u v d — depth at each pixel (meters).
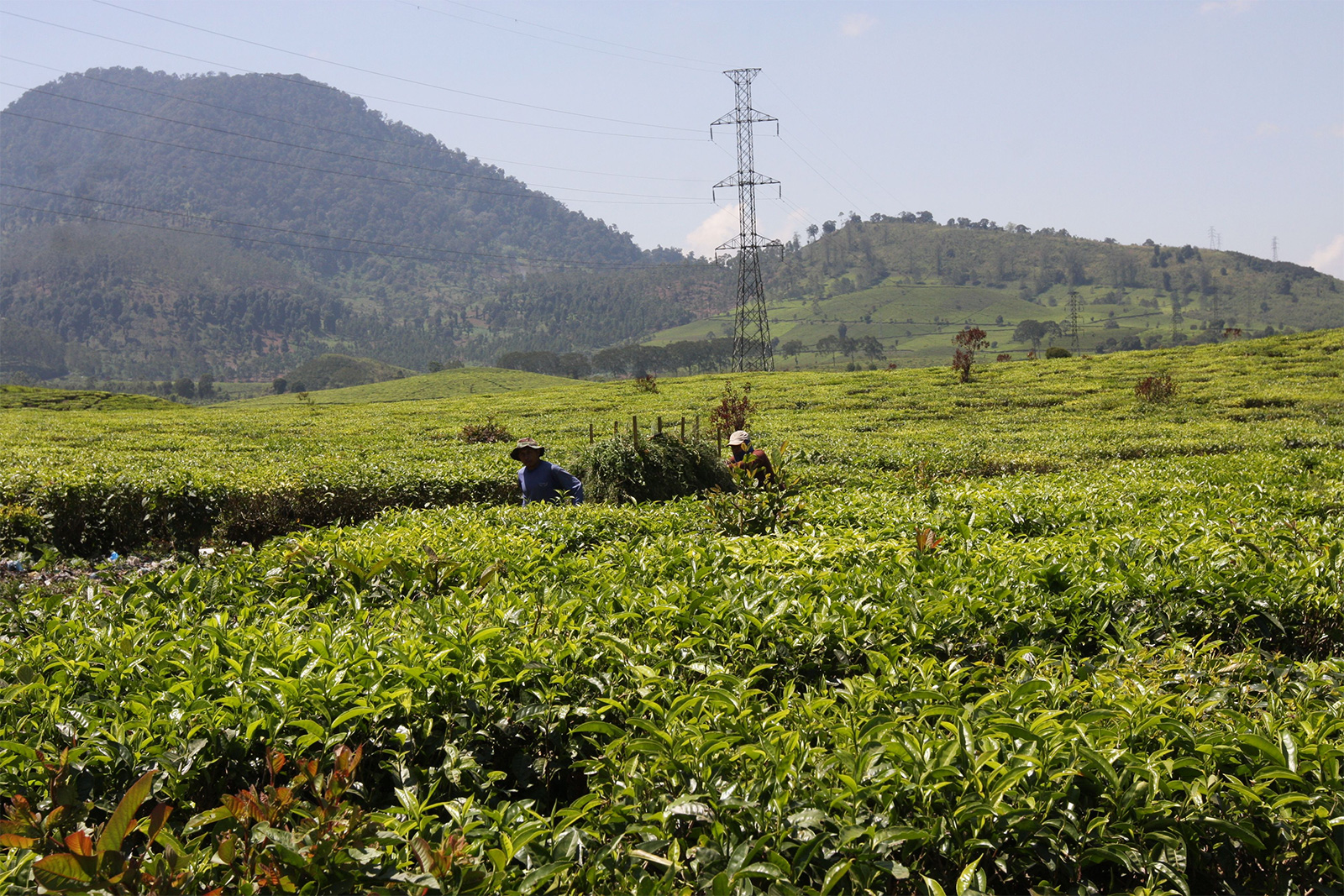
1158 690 3.96
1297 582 5.34
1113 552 6.14
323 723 3.48
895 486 12.51
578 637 4.34
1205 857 2.95
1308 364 40.47
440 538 6.86
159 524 11.12
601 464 11.37
